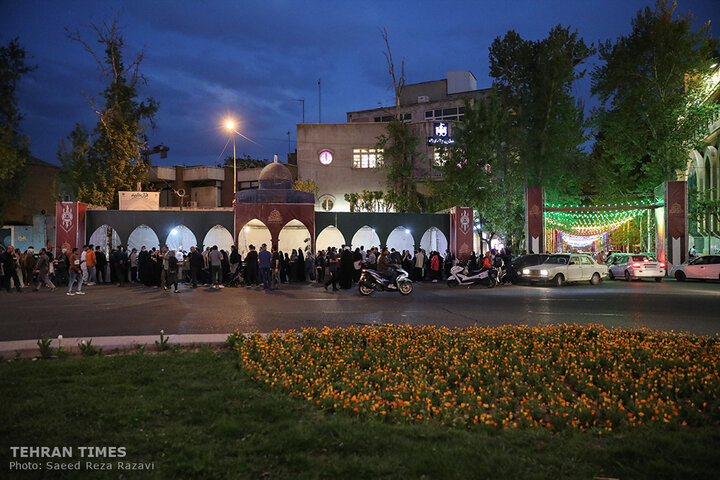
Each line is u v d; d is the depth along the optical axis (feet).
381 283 57.72
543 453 13.28
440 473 11.85
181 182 156.76
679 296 56.80
